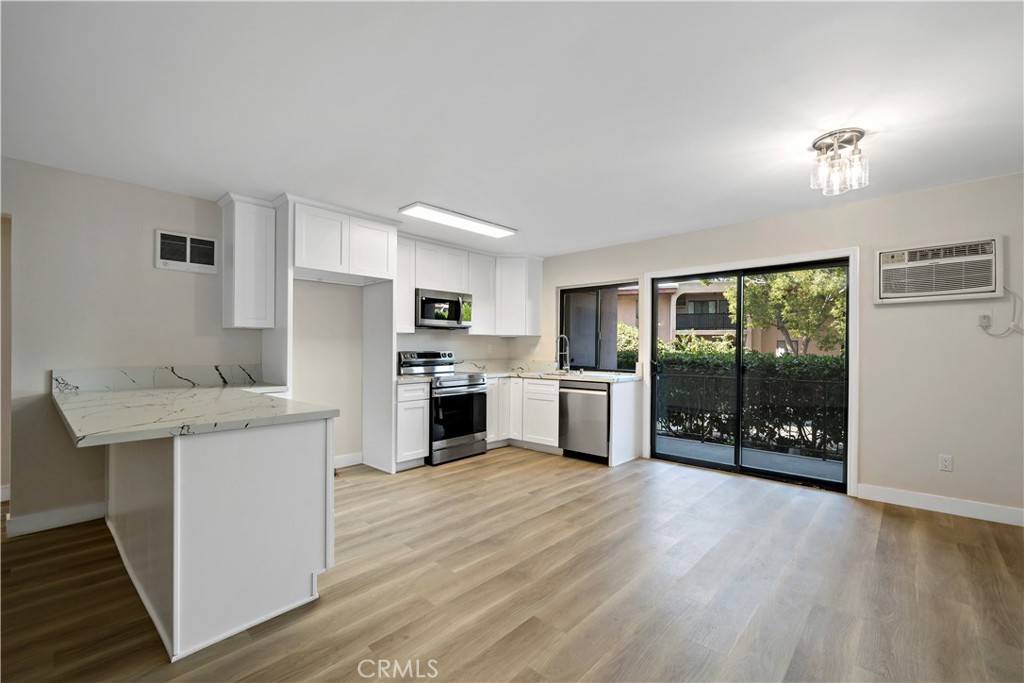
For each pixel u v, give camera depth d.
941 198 3.22
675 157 2.72
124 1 1.48
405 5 1.51
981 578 2.28
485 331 5.36
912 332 3.33
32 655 1.67
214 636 1.75
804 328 3.94
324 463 2.07
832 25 1.59
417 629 1.85
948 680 1.59
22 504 2.81
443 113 2.22
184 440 1.68
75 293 2.95
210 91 2.04
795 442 3.97
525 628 1.87
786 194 3.39
